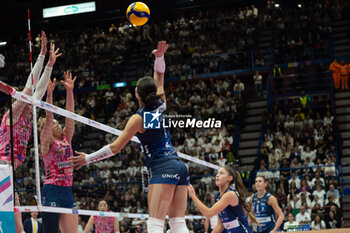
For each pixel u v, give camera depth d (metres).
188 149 15.14
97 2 23.61
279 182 13.18
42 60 4.22
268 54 20.41
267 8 21.27
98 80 20.45
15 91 3.64
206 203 12.11
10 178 3.44
